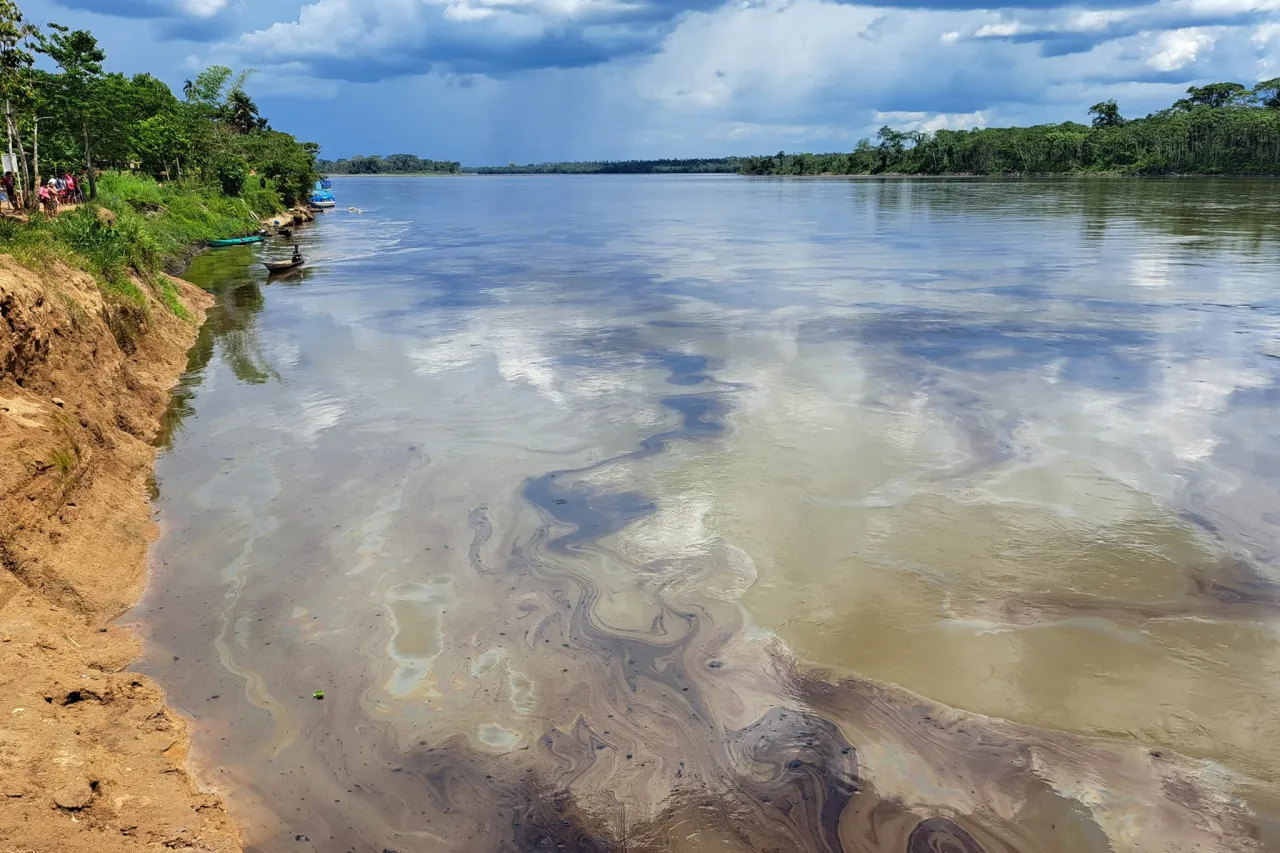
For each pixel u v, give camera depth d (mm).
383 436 13031
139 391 14492
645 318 21656
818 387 15141
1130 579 8750
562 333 20016
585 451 12312
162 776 5953
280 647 7770
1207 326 19453
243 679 7312
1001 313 21375
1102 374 15672
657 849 5617
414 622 8156
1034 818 5801
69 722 6188
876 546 9453
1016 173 147625
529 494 10930
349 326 21391
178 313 21000
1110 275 27328
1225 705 6895
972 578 8789
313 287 28391
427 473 11602
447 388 15531
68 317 12945
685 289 26344
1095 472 11297
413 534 9898
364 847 5641
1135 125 139875
